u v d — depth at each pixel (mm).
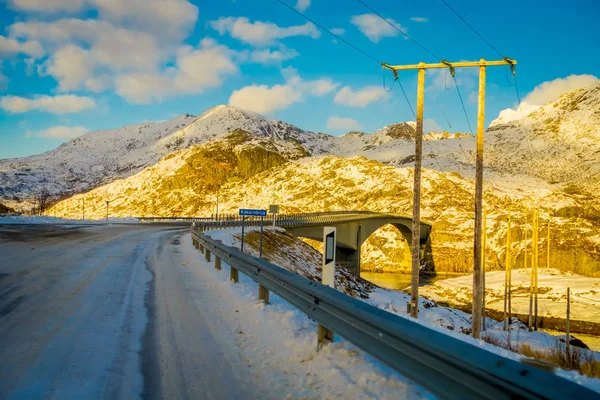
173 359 5957
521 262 101375
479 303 19359
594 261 96062
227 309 9016
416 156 19609
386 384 4859
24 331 6777
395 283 93812
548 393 2684
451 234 123062
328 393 4816
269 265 8727
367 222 94062
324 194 176875
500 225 118062
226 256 13484
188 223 72000
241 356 6137
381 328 4551
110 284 11297
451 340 3668
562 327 53812
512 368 3043
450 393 3629
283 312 8391
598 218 130125
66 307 8492
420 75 19922
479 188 19641
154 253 20469
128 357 5945
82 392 4750
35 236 25422
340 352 5875
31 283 10688
